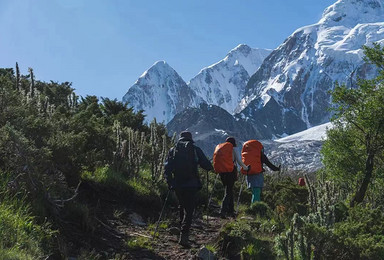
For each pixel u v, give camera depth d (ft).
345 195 48.80
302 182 53.36
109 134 37.42
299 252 22.15
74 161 29.45
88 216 25.12
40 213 22.03
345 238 21.83
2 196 21.17
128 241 24.98
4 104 26.86
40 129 26.45
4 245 17.57
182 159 27.45
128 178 35.91
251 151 39.17
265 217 33.81
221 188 47.73
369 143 54.95
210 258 24.16
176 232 29.25
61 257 19.89
